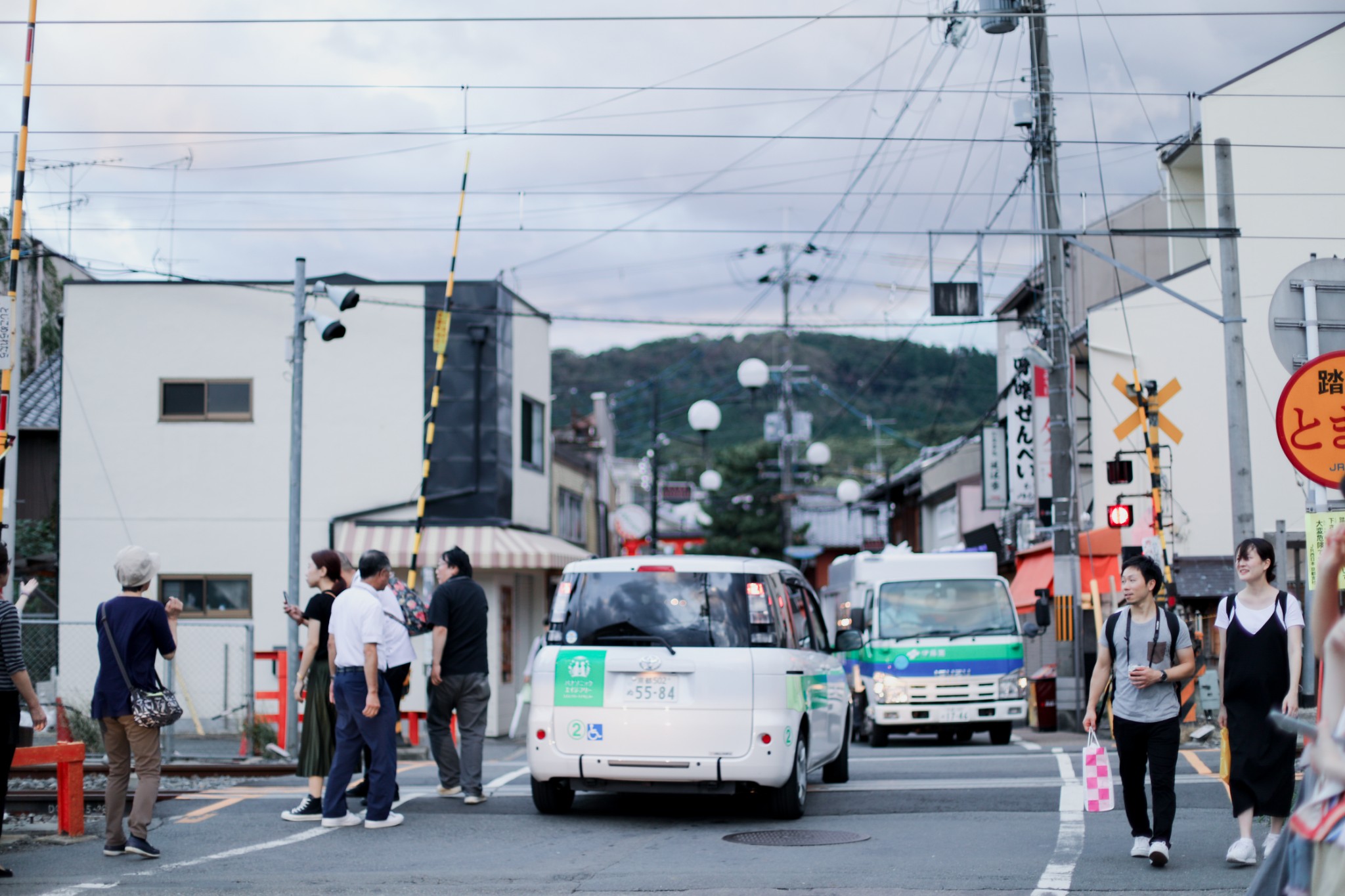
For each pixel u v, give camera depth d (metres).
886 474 47.84
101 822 11.02
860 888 7.70
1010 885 7.71
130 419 25.30
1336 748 4.12
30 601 25.28
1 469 12.51
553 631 10.91
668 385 114.31
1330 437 9.98
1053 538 23.70
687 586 10.83
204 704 23.89
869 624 21.84
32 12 13.27
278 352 25.44
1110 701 9.29
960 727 21.92
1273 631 8.05
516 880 8.09
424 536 24.92
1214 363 25.92
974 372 92.25
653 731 10.44
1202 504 25.94
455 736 21.20
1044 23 22.56
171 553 25.06
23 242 24.47
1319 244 24.81
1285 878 4.21
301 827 10.60
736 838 9.86
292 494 18.14
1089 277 33.28
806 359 120.19
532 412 28.77
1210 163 25.30
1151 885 7.64
